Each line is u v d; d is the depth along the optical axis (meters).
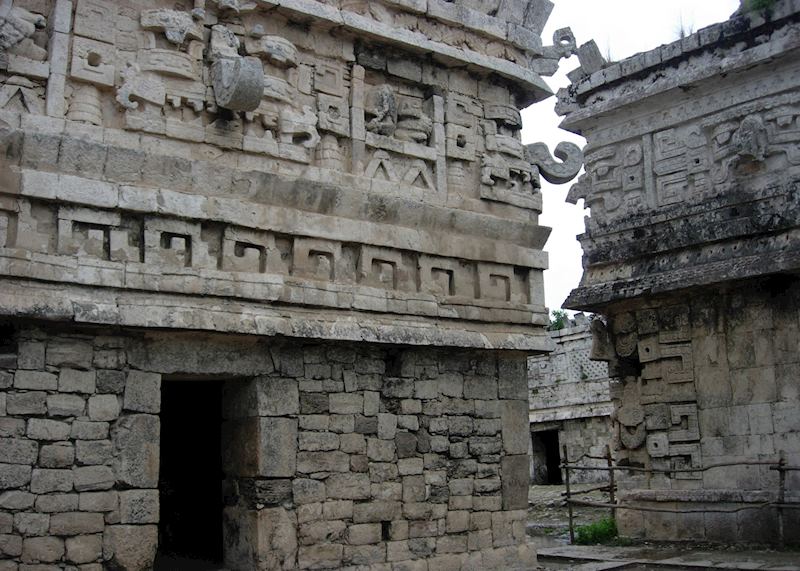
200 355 8.55
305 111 9.74
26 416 7.52
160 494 11.38
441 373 10.38
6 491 7.32
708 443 13.11
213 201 8.72
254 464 8.73
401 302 9.93
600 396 23.88
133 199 8.23
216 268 8.75
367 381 9.71
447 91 11.16
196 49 9.06
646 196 14.43
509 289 11.12
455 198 10.88
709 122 13.65
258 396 8.84
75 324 7.73
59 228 7.88
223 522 9.16
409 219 10.27
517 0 12.05
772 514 12.19
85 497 7.68
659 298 13.86
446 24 11.13
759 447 12.52
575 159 12.15
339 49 10.22
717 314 13.21
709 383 13.19
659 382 13.81
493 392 10.86
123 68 8.55
